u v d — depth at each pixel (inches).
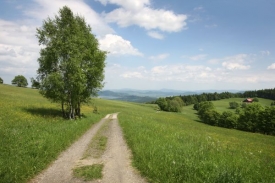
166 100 5915.4
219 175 284.5
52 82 1134.4
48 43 1197.7
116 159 417.1
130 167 366.9
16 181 292.2
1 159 351.3
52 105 1868.8
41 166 359.3
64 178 318.0
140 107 5118.1
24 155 384.8
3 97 1899.6
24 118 1039.0
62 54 1186.6
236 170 305.0
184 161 346.3
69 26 1256.2
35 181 305.6
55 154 434.0
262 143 1627.7
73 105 1269.7
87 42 1333.7
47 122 953.5
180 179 292.0
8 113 1111.6
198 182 282.2
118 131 794.8
